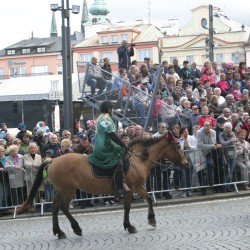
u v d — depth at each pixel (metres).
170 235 10.28
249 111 18.53
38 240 10.76
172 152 11.55
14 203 14.52
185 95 19.61
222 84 20.38
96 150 10.70
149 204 11.20
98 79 19.00
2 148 14.60
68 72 18.94
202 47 72.94
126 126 17.83
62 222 12.74
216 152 15.35
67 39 18.95
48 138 15.63
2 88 30.97
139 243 9.80
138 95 17.83
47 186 14.54
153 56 74.12
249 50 72.00
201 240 9.64
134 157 11.13
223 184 15.26
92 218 13.02
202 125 16.73
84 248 9.74
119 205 14.66
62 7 18.86
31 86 30.56
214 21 75.69
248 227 10.48
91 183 10.71
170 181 15.20
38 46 90.31
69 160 10.80
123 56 21.28
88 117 24.22
